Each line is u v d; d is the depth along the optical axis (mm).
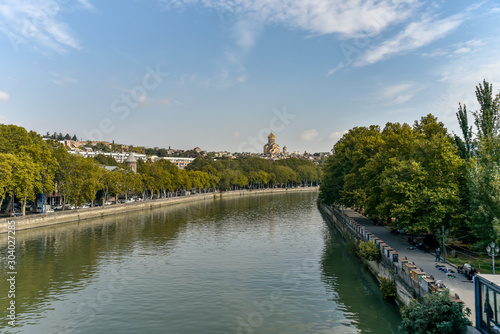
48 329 28938
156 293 37094
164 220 95438
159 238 68188
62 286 39375
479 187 34906
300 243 63281
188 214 110375
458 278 31391
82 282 40750
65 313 32062
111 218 99625
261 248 58969
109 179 111000
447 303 21812
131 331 28594
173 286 39312
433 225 40031
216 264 48500
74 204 106438
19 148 79312
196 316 31297
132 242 64125
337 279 41625
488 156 37312
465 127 45344
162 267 47031
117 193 120438
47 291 37688
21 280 41438
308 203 153500
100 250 57344
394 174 44938
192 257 52656
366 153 65938
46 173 84750
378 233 57156
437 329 21297
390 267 35906
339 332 28203
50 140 94688
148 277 42656
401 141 51000
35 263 49062
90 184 95375
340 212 84938
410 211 39938
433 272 33344
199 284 39969
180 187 171000
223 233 74188
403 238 52250
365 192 59406
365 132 80812
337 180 81562
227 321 30312
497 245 32531
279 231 76938
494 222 32188
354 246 53469
